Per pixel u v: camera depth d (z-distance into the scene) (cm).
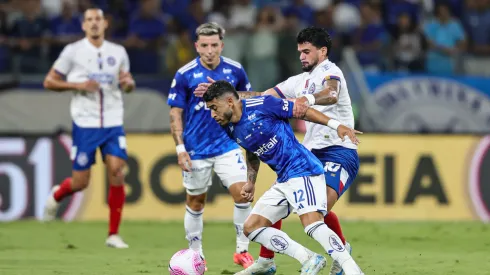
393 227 4497
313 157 2348
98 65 3584
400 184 4922
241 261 2931
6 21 5522
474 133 4988
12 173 4728
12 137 4738
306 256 2308
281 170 2331
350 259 2261
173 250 3522
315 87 2497
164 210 4822
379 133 4934
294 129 5162
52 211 3869
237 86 2984
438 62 5638
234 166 2916
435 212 4934
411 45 5691
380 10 5978
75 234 4084
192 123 2928
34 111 5225
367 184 4903
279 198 2359
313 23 5994
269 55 5466
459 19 6053
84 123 3594
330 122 2302
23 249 3522
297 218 4978
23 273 2734
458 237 4075
